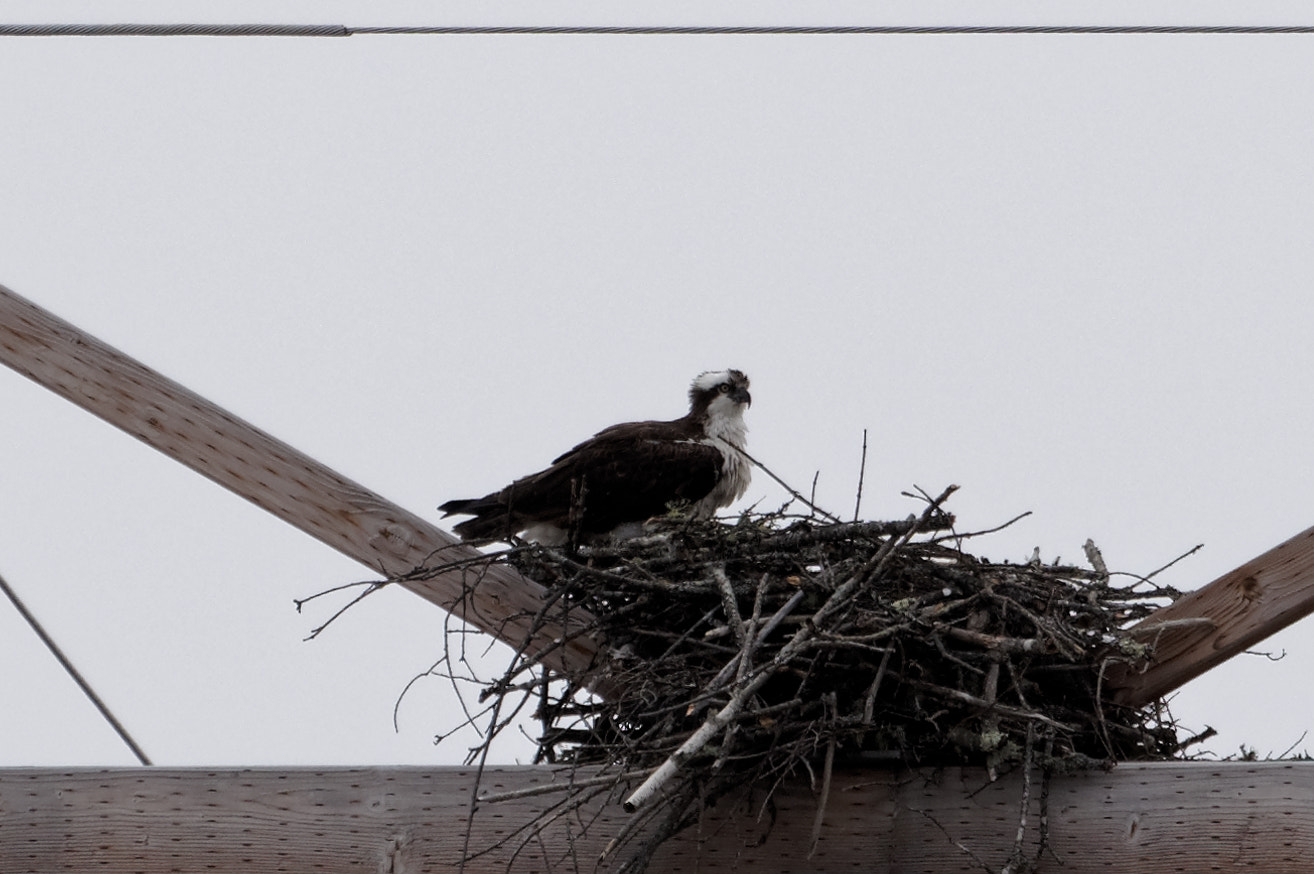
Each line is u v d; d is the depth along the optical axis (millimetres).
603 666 11086
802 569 10961
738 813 9992
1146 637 10852
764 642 10531
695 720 10156
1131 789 9625
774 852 9922
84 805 10125
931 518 9820
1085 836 9586
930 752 10188
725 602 10500
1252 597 10672
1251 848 9289
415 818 10047
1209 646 10750
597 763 10148
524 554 11141
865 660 10328
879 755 10133
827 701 9938
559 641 10758
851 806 10000
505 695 10406
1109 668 10953
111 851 10039
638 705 10719
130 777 10180
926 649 10508
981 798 9883
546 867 9891
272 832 10039
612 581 11172
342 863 9969
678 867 9961
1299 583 10555
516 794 9156
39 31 12688
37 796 10141
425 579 11195
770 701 10562
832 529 11266
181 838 10047
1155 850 9453
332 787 10125
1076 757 9695
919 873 9797
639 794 8516
